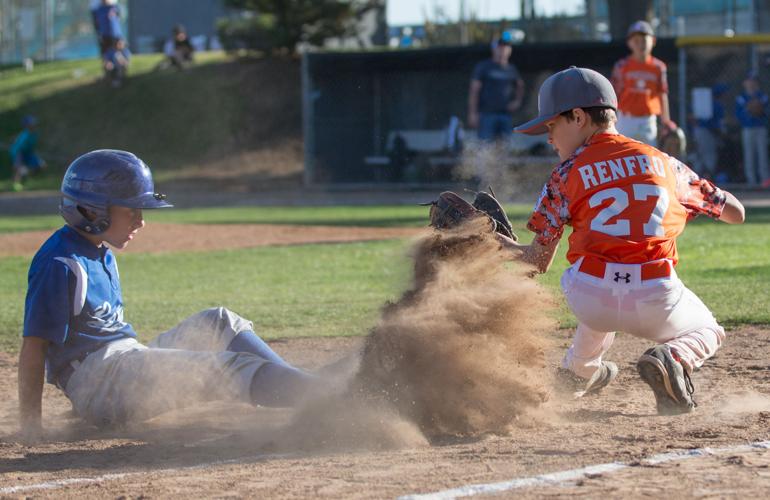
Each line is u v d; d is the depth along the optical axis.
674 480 4.26
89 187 5.90
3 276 15.38
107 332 6.06
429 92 32.22
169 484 4.56
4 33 54.28
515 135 27.14
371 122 32.62
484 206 6.05
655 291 5.66
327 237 19.86
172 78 42.06
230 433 5.88
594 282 5.71
